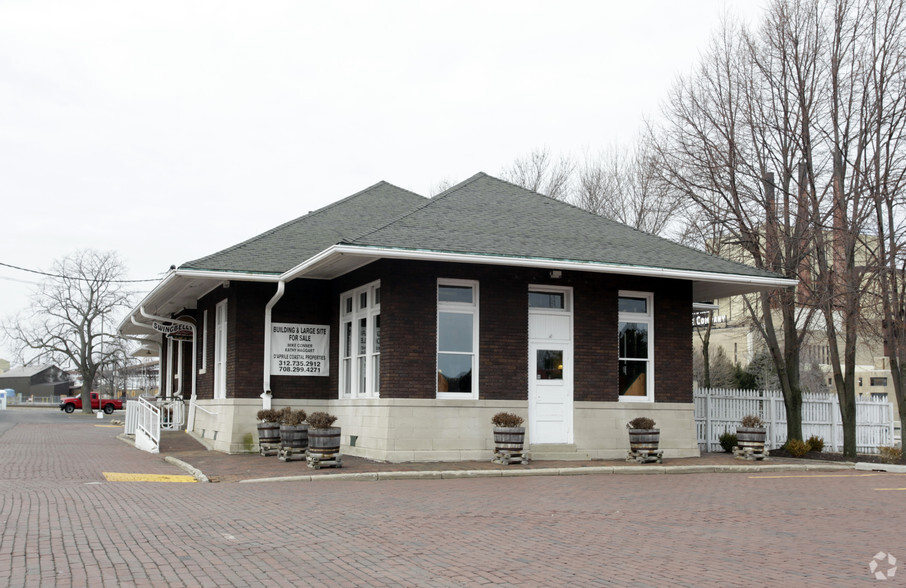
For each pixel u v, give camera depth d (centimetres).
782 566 795
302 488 1367
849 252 2292
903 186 2245
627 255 1891
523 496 1286
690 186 2645
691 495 1337
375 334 1853
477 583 713
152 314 2612
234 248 2084
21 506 1084
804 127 2322
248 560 784
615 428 1923
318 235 2233
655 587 707
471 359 1817
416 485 1430
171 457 1869
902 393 2252
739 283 2042
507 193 2202
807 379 5316
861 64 2277
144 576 710
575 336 1909
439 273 1783
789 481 1599
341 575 733
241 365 1991
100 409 6819
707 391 2377
